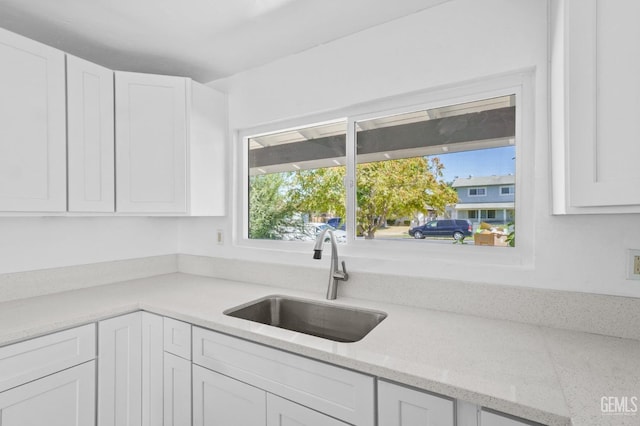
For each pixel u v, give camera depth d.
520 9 1.31
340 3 1.44
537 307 1.27
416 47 1.52
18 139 1.37
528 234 1.34
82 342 1.41
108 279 2.05
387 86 1.60
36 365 1.28
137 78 1.78
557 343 1.10
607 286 1.18
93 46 1.77
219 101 2.12
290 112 1.91
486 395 0.80
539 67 1.27
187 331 1.43
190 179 1.92
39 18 1.50
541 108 1.27
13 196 1.36
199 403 1.39
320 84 1.80
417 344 1.10
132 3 1.40
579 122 0.90
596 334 1.17
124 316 1.56
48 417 1.31
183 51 1.84
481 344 1.09
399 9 1.49
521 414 0.76
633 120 0.82
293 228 2.05
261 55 1.90
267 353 1.20
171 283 2.04
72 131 1.55
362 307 1.51
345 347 1.07
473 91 1.45
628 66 0.82
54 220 1.83
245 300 1.65
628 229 1.15
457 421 0.87
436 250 1.54
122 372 1.55
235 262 2.12
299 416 1.12
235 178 2.20
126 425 1.55
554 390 0.81
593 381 0.85
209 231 2.29
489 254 1.42
